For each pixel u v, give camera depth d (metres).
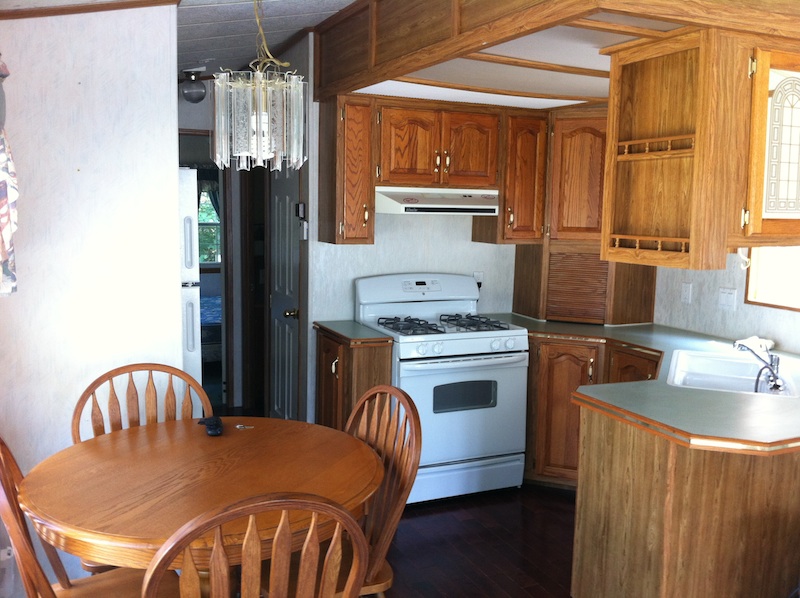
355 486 2.02
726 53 2.25
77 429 2.51
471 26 2.49
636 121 2.59
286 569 1.55
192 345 4.06
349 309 4.32
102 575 2.12
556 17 2.09
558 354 4.05
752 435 2.28
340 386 3.86
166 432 2.48
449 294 4.43
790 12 2.28
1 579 2.61
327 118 3.93
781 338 3.57
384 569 2.25
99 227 2.85
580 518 2.90
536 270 4.46
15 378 2.78
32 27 2.68
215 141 2.39
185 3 3.01
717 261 2.34
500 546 3.42
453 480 3.93
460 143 4.07
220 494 1.95
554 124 4.22
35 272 2.77
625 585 2.68
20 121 2.69
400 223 4.39
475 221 4.53
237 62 4.83
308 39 3.94
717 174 2.30
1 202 2.04
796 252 3.49
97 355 2.90
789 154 2.42
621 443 2.67
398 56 3.00
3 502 1.77
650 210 2.54
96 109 2.80
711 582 2.57
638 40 2.51
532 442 4.17
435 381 3.81
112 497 1.92
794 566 2.71
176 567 1.71
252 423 2.60
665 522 2.48
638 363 3.72
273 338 4.92
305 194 4.20
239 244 5.47
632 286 4.30
